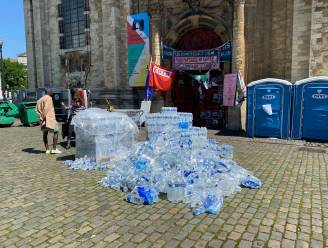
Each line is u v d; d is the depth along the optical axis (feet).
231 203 17.06
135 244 12.70
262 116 40.65
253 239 13.00
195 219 15.07
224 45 50.26
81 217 15.39
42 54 81.82
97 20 68.95
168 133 26.84
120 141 27.63
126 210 16.26
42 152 32.09
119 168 21.72
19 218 15.34
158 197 17.99
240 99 47.57
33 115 59.52
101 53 69.15
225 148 27.50
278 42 48.39
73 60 75.31
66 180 21.72
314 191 18.97
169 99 57.21
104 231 13.88
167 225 14.44
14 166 26.00
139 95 62.80
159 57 54.95
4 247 12.53
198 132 27.17
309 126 37.76
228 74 47.93
